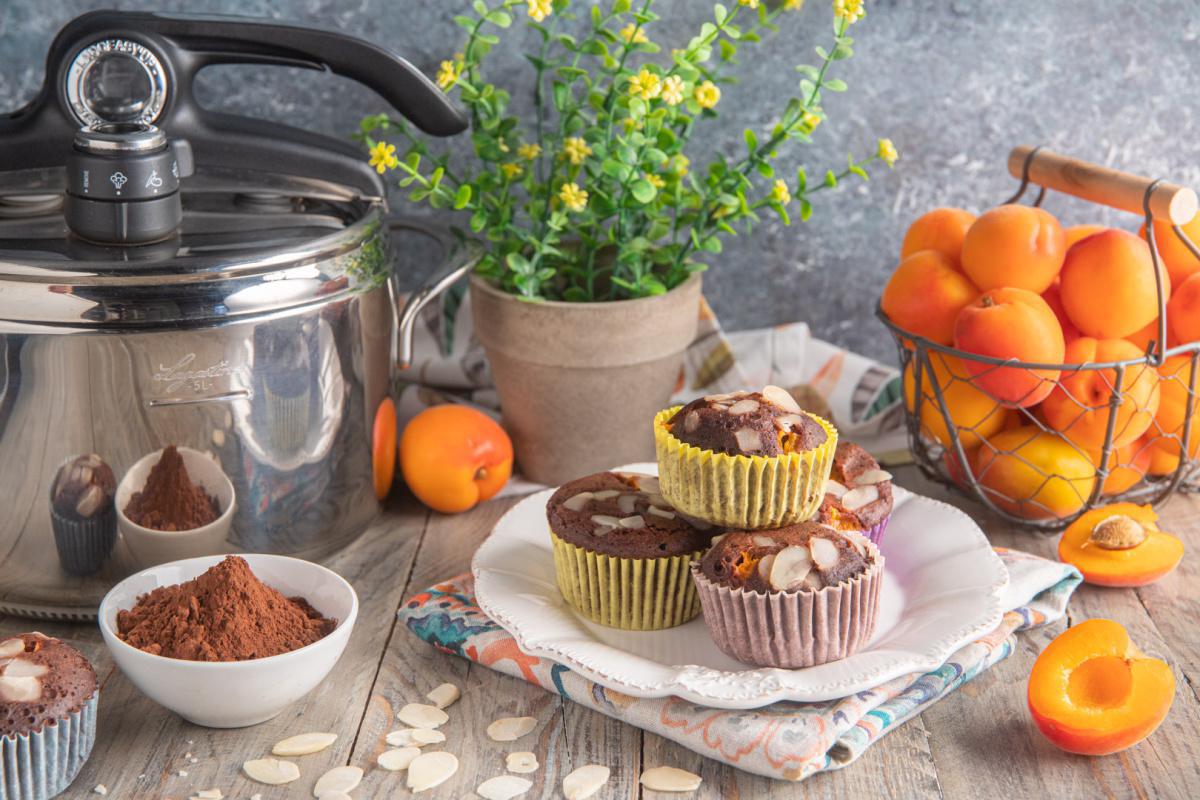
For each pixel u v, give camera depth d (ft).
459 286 4.50
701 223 3.79
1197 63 4.38
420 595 3.28
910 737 2.81
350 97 4.35
